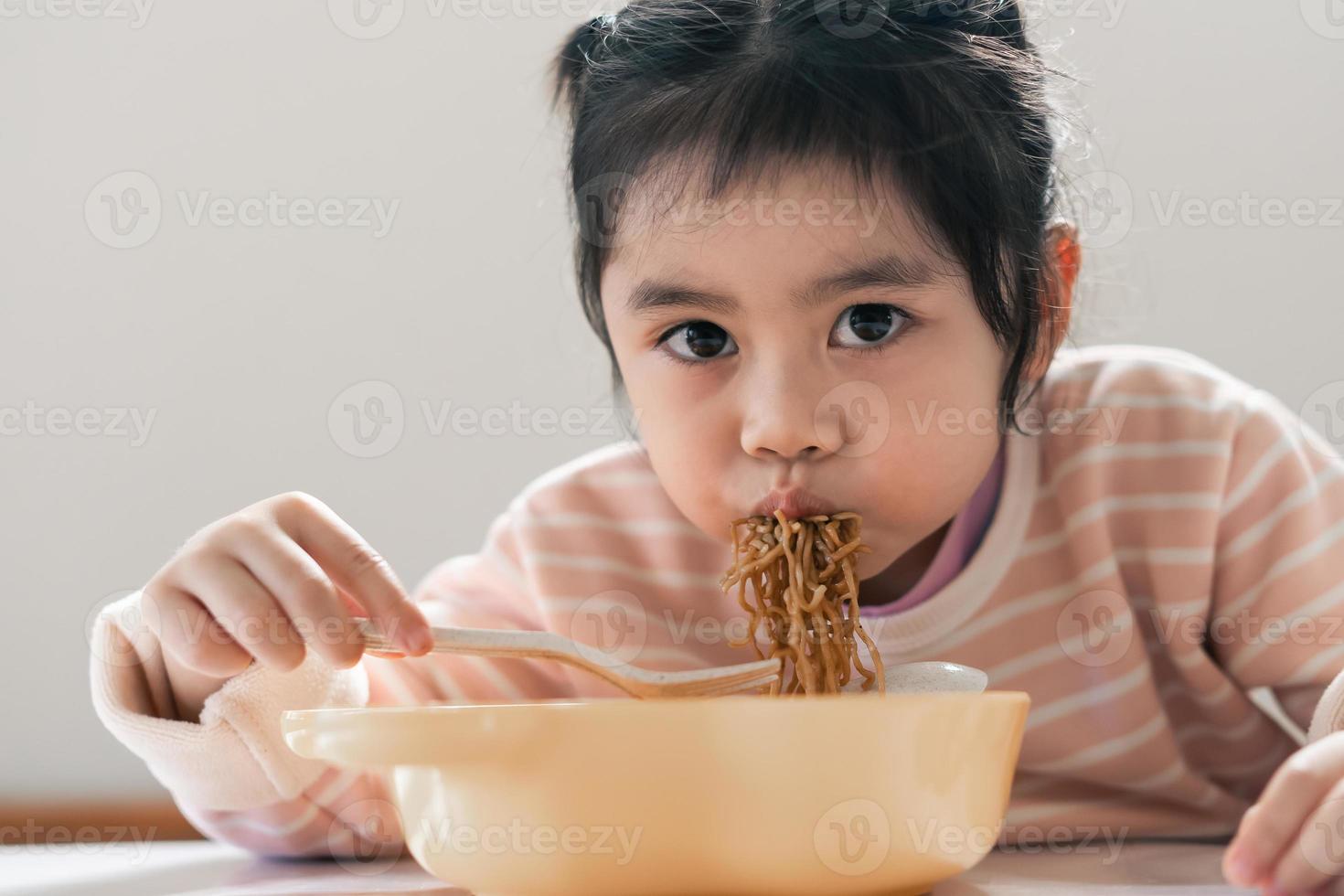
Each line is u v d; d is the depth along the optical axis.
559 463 1.90
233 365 1.93
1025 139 1.12
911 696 0.69
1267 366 1.74
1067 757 1.23
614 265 1.07
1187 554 1.22
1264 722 1.28
